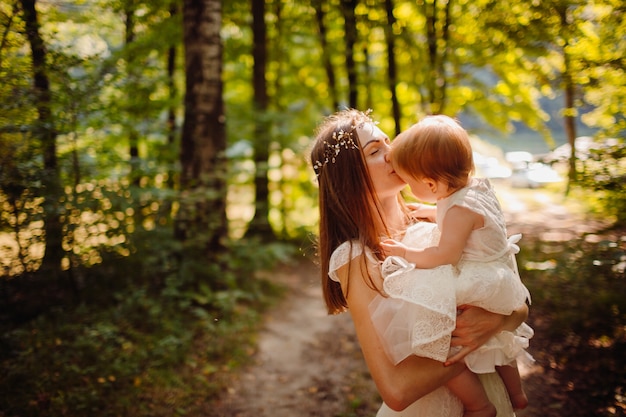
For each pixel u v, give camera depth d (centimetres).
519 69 642
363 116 194
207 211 595
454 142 175
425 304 161
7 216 454
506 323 174
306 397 423
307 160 201
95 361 421
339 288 189
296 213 1070
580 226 512
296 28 905
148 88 574
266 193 909
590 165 359
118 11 577
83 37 616
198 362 466
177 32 613
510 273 177
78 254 504
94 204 491
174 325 498
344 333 552
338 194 182
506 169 1134
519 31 516
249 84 989
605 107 430
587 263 360
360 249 175
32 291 489
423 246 183
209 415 392
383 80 845
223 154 602
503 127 821
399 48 778
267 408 406
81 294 513
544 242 468
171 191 545
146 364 438
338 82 960
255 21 852
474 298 168
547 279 419
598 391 341
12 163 441
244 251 648
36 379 384
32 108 449
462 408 178
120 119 552
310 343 529
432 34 696
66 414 357
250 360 487
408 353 163
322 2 805
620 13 391
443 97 699
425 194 182
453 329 161
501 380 186
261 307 620
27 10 448
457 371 169
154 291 548
